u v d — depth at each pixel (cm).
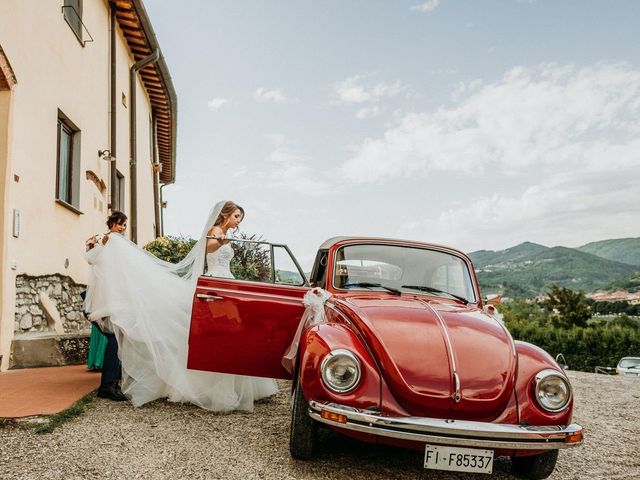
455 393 329
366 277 471
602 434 523
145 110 1670
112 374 510
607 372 2855
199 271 519
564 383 345
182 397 500
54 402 474
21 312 691
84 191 958
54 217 801
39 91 750
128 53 1372
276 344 443
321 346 345
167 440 400
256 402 550
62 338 684
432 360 342
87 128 990
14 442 378
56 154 813
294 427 364
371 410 326
